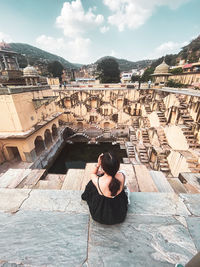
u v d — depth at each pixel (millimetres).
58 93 23484
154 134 13398
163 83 21891
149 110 19172
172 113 13062
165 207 2576
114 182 1875
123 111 23375
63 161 19234
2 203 2766
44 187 3887
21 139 12070
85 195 2404
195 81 24453
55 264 1729
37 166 13992
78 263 1742
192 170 7492
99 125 24531
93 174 2295
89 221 2307
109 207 2002
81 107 23734
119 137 22578
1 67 28188
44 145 16016
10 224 2295
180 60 59000
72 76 81938
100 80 43312
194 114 10492
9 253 1866
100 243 1971
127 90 22219
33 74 21984
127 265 1716
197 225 2234
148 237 2045
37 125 13594
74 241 2004
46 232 2143
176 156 9352
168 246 1925
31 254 1845
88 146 22016
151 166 12258
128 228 2182
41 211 2541
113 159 1801
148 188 3650
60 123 25016
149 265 1712
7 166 12797
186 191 3670
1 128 11508
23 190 3105
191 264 1383
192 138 9422
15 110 10789
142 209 2527
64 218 2377
